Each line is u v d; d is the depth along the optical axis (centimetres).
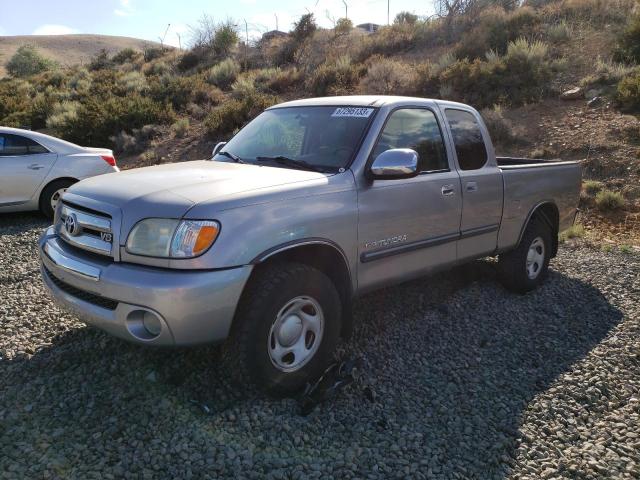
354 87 1770
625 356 448
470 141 512
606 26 1741
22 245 716
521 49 1499
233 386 358
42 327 443
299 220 350
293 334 352
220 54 2616
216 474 283
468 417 356
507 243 545
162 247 315
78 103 1992
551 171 599
